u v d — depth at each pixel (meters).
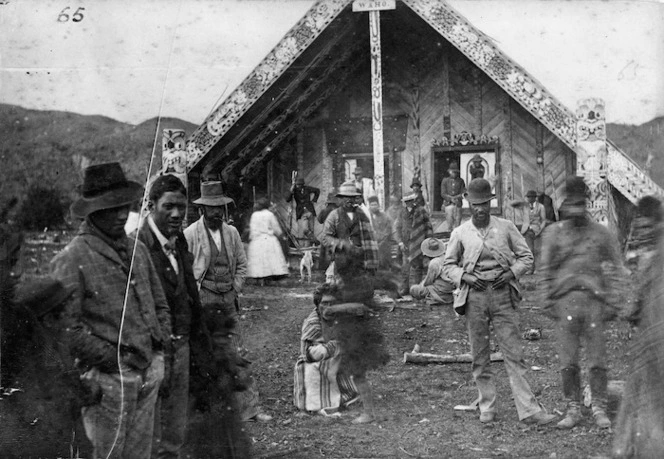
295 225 18.53
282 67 16.69
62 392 7.34
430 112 18.77
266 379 8.59
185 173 14.01
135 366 4.89
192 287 5.52
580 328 6.83
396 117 18.81
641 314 6.14
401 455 6.07
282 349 9.86
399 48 18.64
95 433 4.84
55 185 13.84
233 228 6.93
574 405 6.85
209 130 16.94
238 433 5.90
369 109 18.86
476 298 7.05
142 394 4.96
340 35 17.83
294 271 16.97
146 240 5.35
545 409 7.35
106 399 4.83
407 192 18.72
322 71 18.28
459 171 18.58
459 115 18.67
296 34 16.61
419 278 13.75
